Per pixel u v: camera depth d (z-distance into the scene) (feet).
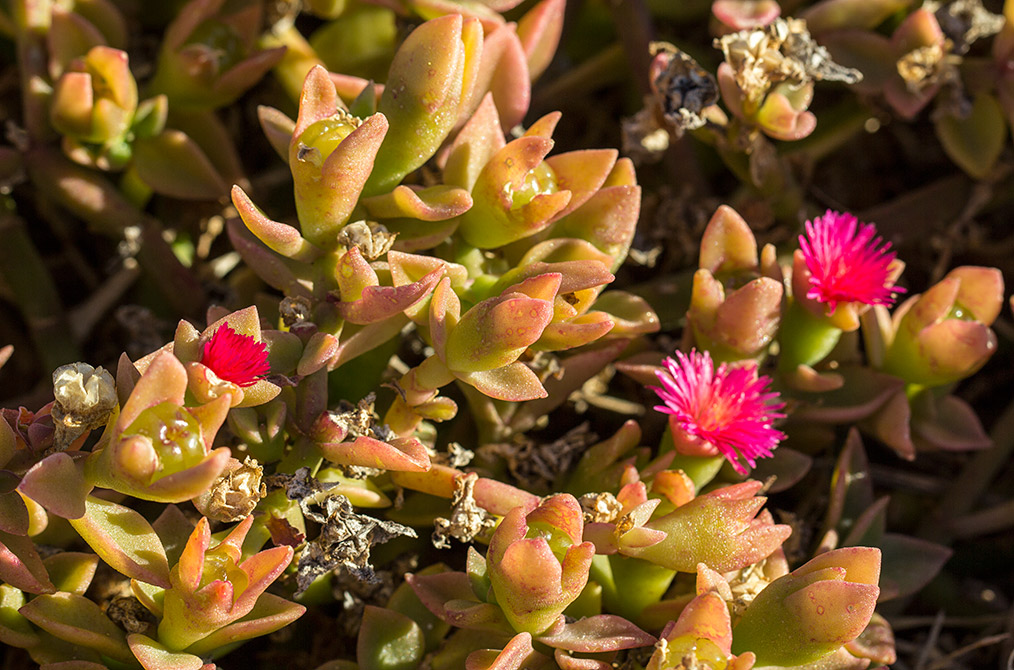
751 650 0.93
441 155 1.02
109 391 0.91
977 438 1.04
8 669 1.04
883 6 1.08
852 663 0.94
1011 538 1.09
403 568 1.00
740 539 0.94
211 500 0.92
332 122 0.95
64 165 1.07
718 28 1.10
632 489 0.95
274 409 0.94
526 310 0.91
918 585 1.01
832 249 1.00
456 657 0.95
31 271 1.10
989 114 1.09
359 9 1.10
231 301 1.12
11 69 1.17
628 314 0.99
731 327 0.99
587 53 1.19
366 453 0.93
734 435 0.97
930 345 1.02
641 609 0.98
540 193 0.97
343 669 0.96
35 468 0.89
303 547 0.96
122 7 1.14
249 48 1.08
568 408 1.10
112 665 0.95
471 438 1.03
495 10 1.05
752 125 1.03
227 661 1.02
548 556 0.89
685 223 1.10
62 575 0.95
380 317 0.94
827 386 1.01
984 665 1.06
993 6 1.19
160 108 1.05
